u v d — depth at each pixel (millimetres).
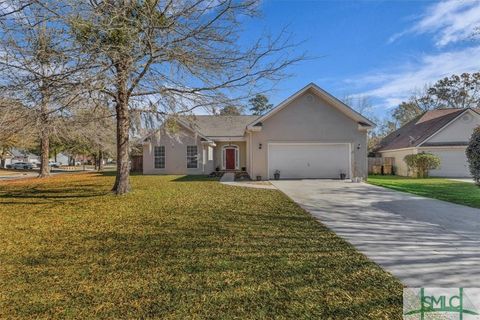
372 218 6555
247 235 5203
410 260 3967
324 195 10188
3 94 7285
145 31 7012
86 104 8570
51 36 6562
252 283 3299
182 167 21484
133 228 5809
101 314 2709
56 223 6352
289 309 2744
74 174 23938
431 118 23391
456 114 19375
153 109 9680
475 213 6977
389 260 3969
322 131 16141
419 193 10547
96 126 14156
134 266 3836
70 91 7258
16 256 4281
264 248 4496
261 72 8172
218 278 3438
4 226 6125
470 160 8156
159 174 21375
